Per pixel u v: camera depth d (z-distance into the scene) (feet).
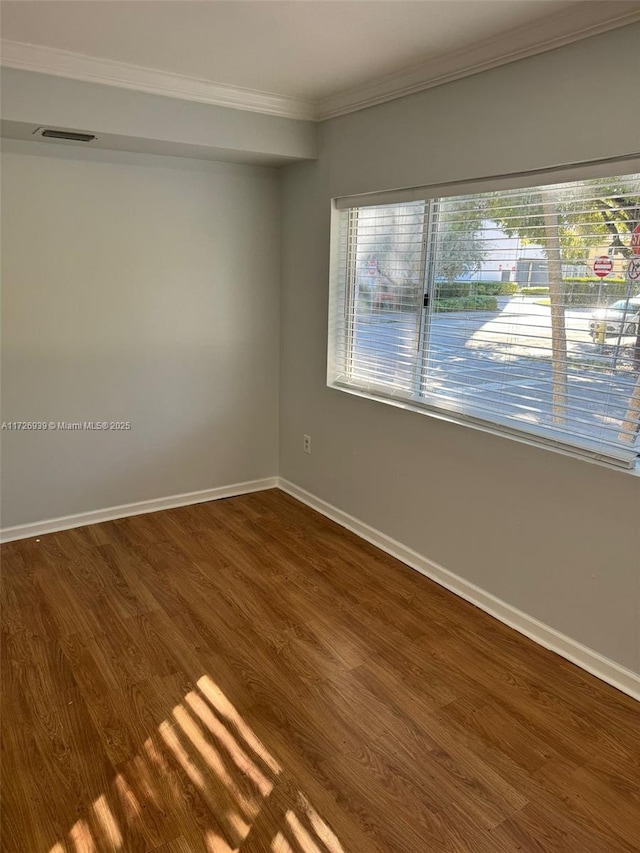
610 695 7.16
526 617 8.29
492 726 6.64
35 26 7.18
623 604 7.10
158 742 6.31
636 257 6.68
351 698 7.03
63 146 9.78
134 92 8.96
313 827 5.40
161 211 10.93
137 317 11.13
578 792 5.82
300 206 11.63
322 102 10.21
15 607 8.66
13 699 6.87
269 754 6.19
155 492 12.14
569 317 7.47
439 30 7.06
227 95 9.60
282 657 7.74
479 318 8.66
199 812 5.52
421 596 9.26
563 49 6.79
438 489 9.46
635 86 6.20
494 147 7.74
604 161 6.67
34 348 10.28
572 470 7.43
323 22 6.89
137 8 6.60
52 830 5.32
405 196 9.39
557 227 7.41
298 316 12.21
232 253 11.92
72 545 10.59
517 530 8.25
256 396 12.98
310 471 12.59
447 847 5.24
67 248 10.20
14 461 10.51
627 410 6.98
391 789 5.81
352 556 10.50
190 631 8.22
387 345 10.46
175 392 11.89
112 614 8.56
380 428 10.47
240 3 6.44
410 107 8.89
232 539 11.03
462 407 9.14
